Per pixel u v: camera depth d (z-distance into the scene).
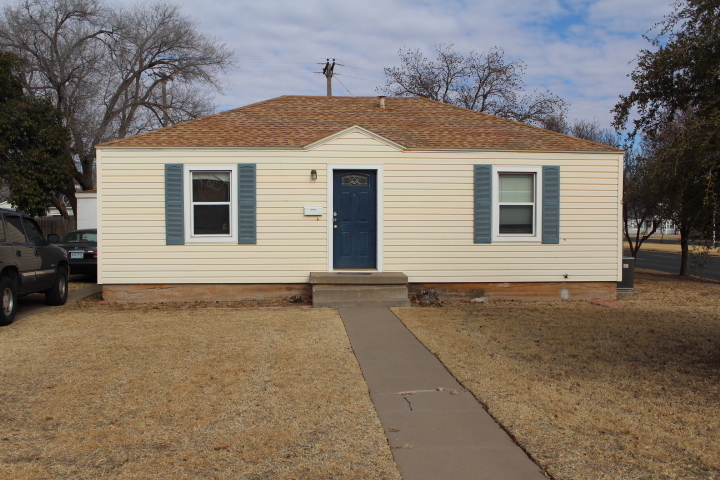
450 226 11.48
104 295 11.12
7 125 18.98
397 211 11.41
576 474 3.83
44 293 11.91
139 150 11.05
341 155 11.31
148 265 11.09
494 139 11.92
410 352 7.11
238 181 11.16
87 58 27.08
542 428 4.61
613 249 11.76
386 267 11.39
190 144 11.12
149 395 5.44
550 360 6.66
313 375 6.10
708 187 5.66
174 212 11.06
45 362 6.59
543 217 11.61
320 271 11.34
